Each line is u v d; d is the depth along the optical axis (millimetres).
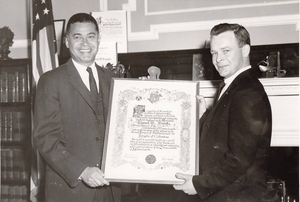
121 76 2533
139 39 3006
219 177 1559
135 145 1746
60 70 1865
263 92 1583
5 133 2992
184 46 2920
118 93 1824
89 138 1774
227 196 1611
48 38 2641
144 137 1759
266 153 1594
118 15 2875
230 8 2803
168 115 1793
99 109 1828
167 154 1731
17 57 3375
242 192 1613
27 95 2965
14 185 2961
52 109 1752
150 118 1786
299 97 2355
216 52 1678
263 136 1556
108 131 1759
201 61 2631
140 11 3006
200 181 1602
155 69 2436
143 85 1844
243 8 2773
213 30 1713
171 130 1770
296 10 2660
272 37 2721
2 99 3016
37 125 1751
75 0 3150
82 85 1816
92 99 1816
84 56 1867
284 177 2506
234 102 1562
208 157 1645
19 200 2918
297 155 2480
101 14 2883
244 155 1509
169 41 2953
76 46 1862
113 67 2549
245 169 1521
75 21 1887
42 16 2664
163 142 1750
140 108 1802
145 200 2594
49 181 1783
